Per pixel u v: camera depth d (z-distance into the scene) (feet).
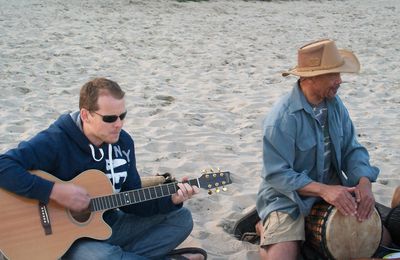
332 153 11.95
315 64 11.24
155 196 11.06
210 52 37.19
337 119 11.92
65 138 10.50
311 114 11.48
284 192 11.42
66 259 10.32
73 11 49.98
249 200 15.34
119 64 32.40
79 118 10.63
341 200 10.97
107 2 56.29
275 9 59.47
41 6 51.52
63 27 42.24
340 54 11.68
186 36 42.22
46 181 10.09
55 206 10.28
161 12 52.90
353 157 12.17
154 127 21.56
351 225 11.12
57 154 10.39
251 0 64.39
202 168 17.67
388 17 56.39
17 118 21.80
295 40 42.91
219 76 30.99
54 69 30.22
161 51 36.65
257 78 30.99
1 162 9.87
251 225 13.44
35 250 9.98
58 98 24.95
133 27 44.42
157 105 24.54
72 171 10.62
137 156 18.28
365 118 23.89
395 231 12.15
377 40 43.88
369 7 63.67
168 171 17.25
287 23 50.78
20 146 10.25
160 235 11.45
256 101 25.95
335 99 12.00
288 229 11.37
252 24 49.34
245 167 17.84
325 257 11.24
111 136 10.47
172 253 11.71
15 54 32.91
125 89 27.07
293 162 11.68
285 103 11.66
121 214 11.62
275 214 11.59
